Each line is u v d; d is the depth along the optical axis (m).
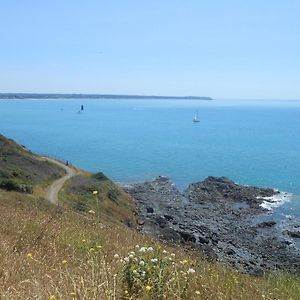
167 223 54.56
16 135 162.75
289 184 78.81
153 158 112.19
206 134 181.25
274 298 8.12
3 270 7.31
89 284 6.20
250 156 116.44
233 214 58.94
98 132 182.50
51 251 10.02
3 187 51.50
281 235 49.16
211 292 7.15
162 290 6.15
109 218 47.88
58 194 55.69
